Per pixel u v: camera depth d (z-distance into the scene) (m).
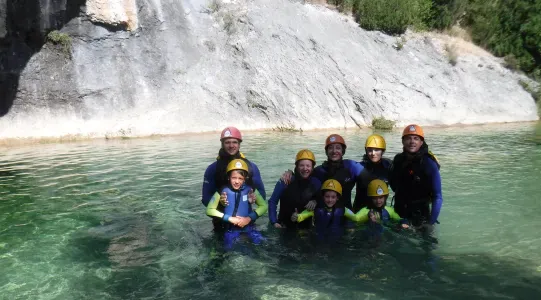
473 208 6.25
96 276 4.25
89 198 7.02
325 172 5.64
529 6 22.06
